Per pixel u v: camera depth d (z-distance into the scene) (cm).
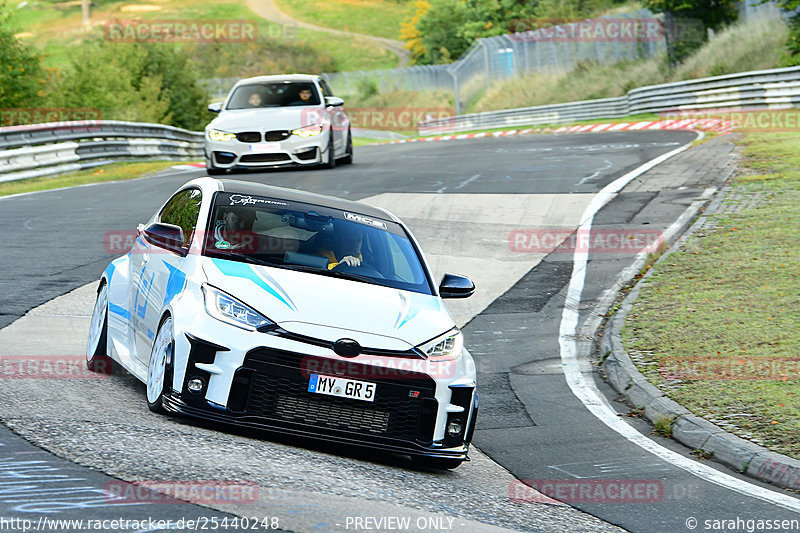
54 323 3241
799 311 3697
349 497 1778
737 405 2786
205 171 8925
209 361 2050
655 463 2447
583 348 3678
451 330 2288
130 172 8862
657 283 4334
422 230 5566
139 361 2394
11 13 13775
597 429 2750
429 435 2141
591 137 10875
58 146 8644
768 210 5522
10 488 1538
